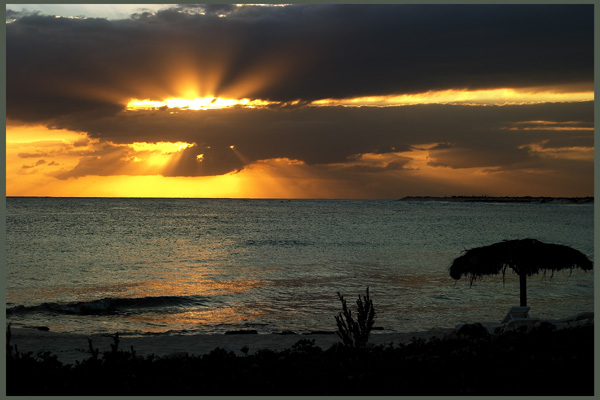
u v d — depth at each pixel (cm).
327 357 968
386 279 3059
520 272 1413
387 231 7456
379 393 736
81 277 3161
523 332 1084
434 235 6762
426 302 2361
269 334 1711
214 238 6059
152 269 3531
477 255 1438
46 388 769
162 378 812
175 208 16762
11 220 8894
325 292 2653
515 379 764
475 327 1241
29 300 2461
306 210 16488
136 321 2042
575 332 1057
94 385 780
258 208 18125
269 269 3522
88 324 1981
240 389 763
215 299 2472
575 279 3002
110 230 7050
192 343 1490
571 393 717
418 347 1060
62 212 12275
